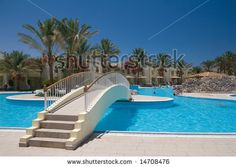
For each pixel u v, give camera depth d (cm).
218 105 1727
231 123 1142
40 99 1731
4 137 705
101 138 680
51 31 2591
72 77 1082
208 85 2788
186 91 2855
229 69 6569
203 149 578
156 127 1052
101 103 909
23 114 1385
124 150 575
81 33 2827
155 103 1570
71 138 611
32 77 3497
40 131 661
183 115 1336
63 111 767
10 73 3228
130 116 1293
